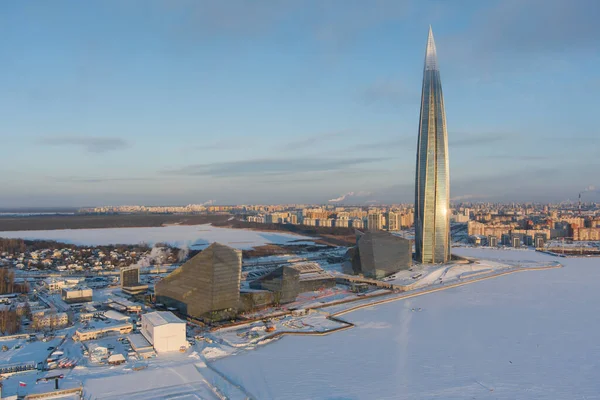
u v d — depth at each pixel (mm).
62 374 167375
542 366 184875
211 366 181000
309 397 154125
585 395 158875
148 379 163625
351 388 162000
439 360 190625
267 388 160625
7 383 158250
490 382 168625
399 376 173250
